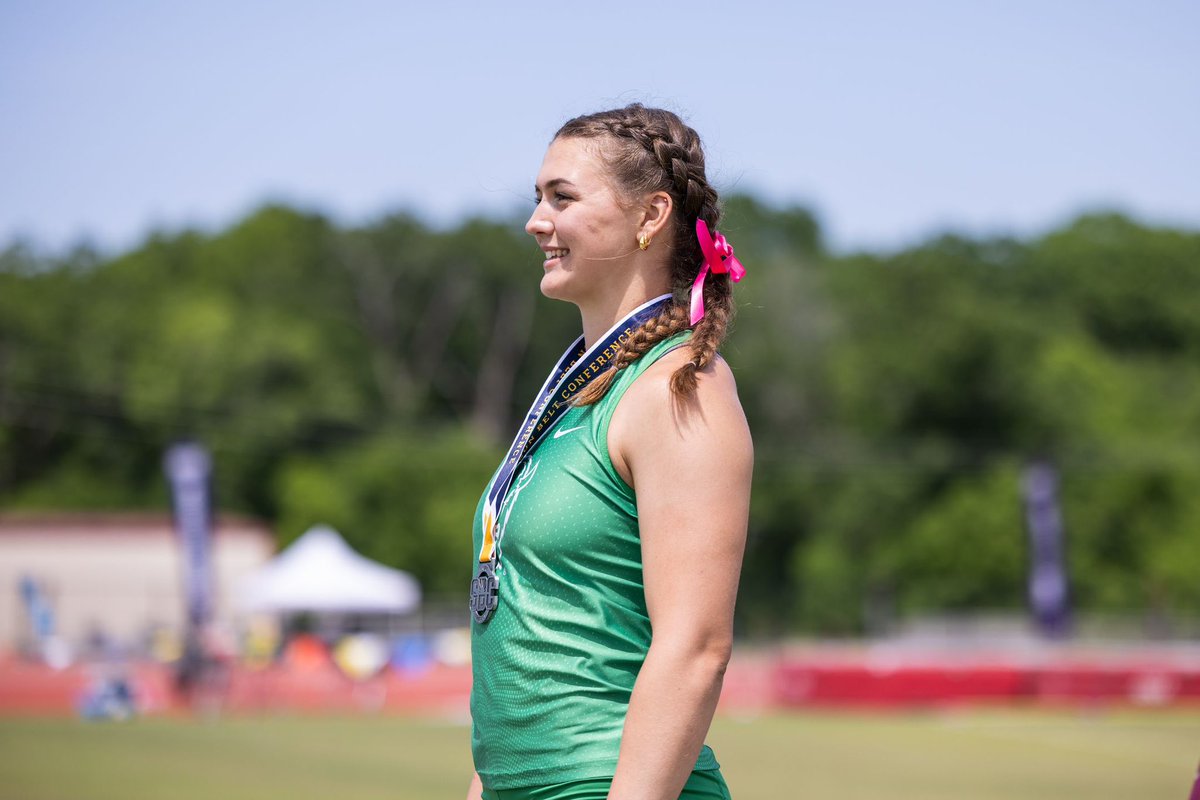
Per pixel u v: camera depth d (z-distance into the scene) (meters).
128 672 64.00
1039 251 166.12
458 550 122.06
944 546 126.25
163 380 126.88
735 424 5.10
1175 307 161.88
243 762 38.06
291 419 126.69
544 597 5.11
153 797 29.16
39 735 47.66
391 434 132.38
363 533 122.56
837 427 140.12
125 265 159.38
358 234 160.25
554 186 5.57
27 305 133.62
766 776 36.75
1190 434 137.75
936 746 47.12
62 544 87.31
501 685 5.14
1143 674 68.19
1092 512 125.19
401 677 68.44
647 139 5.53
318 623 97.44
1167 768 39.84
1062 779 36.56
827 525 135.00
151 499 128.25
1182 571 122.00
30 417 130.75
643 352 5.33
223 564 89.44
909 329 139.38
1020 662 71.31
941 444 136.25
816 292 146.75
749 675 71.44
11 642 85.25
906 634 109.75
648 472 5.03
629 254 5.52
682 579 4.93
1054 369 136.88
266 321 136.50
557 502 5.13
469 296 161.38
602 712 5.01
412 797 30.17
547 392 5.53
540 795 5.02
